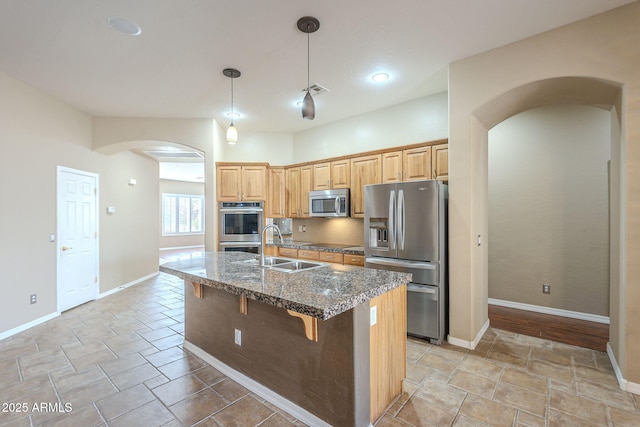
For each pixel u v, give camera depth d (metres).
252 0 2.08
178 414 1.94
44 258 3.66
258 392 2.16
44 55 2.81
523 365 2.54
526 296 4.04
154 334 3.25
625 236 2.16
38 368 2.52
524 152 4.06
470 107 2.83
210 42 2.61
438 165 3.41
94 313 3.95
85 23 2.33
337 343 1.72
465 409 1.97
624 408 1.97
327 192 4.36
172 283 5.67
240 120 4.77
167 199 11.34
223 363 2.46
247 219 4.82
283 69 3.10
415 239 3.08
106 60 2.91
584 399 2.07
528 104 2.98
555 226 3.87
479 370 2.46
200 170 9.17
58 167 3.87
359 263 3.78
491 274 4.29
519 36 2.52
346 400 1.69
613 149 2.53
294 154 5.50
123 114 4.43
